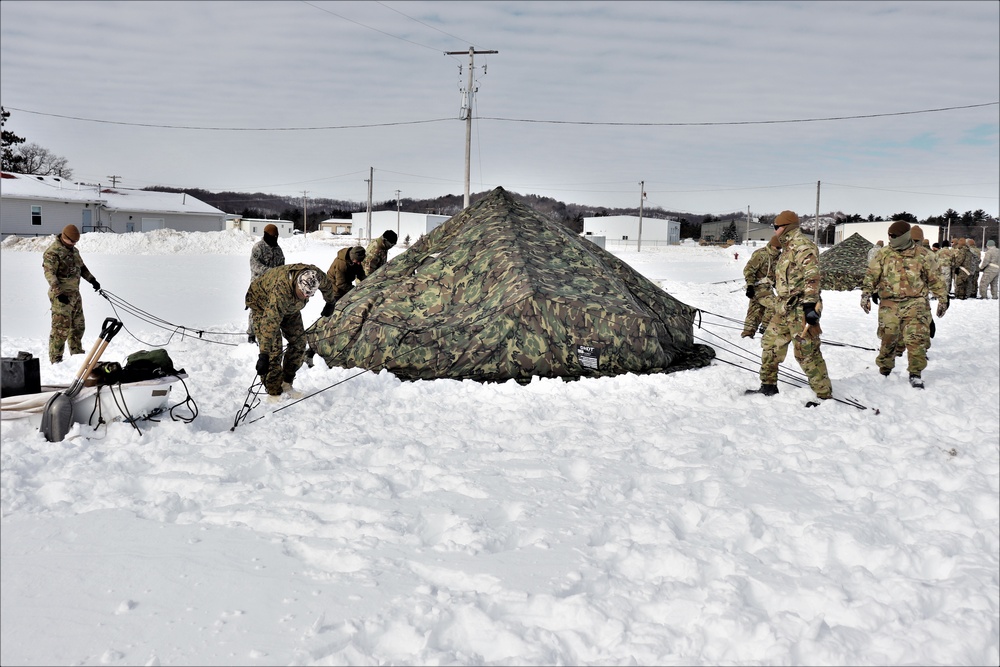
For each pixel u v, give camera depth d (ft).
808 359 24.02
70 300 29.99
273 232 35.29
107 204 198.90
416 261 34.01
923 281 27.66
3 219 178.91
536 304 28.37
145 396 19.11
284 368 23.85
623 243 273.54
